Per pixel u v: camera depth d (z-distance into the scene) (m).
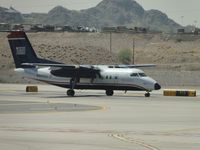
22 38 171.88
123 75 158.50
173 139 64.00
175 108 111.62
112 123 82.19
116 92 184.88
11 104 122.19
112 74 160.00
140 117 91.88
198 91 188.75
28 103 125.62
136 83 156.25
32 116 92.81
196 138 65.00
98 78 161.38
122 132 70.94
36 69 169.62
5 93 171.75
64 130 72.75
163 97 153.62
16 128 74.81
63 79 164.75
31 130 72.50
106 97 151.88
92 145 59.03
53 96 156.38
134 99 142.12
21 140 62.72
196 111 104.38
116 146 58.31
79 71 162.50
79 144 59.78
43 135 67.25
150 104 123.00
